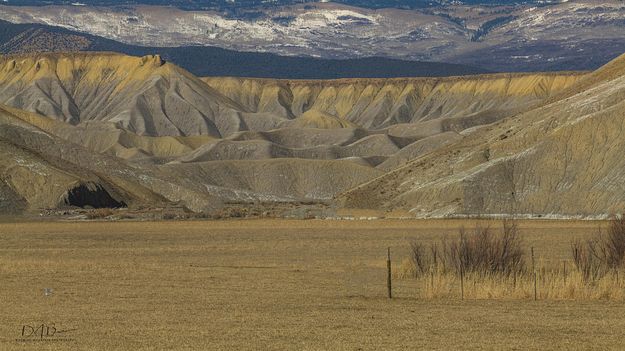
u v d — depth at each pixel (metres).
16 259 123.88
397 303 76.06
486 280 82.38
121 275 100.12
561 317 67.94
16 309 72.38
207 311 71.19
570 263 103.94
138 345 56.22
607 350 55.38
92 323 64.88
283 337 59.09
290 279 96.81
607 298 78.38
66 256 134.38
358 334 60.28
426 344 56.72
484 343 57.19
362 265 113.69
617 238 90.06
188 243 167.62
